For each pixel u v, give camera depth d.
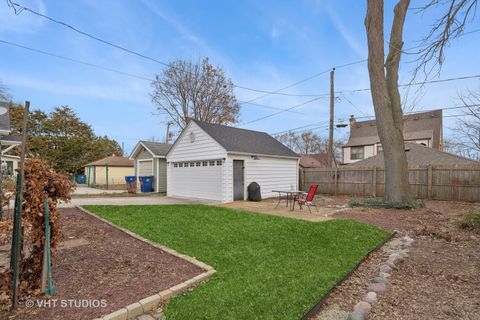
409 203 8.75
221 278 3.31
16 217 2.69
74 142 28.06
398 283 3.40
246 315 2.49
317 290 3.01
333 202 11.12
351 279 3.54
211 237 5.16
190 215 7.46
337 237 5.25
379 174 13.16
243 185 11.78
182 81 24.08
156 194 14.79
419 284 3.37
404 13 9.13
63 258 3.92
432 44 5.96
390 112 9.14
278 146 14.86
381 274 3.64
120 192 15.98
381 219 7.15
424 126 24.33
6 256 3.97
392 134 9.05
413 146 16.66
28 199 2.81
